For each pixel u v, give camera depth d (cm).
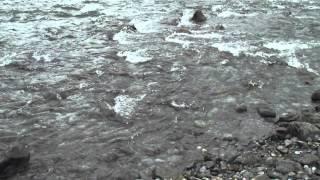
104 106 1012
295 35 1542
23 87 1111
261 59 1305
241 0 2131
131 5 1986
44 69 1223
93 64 1258
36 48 1384
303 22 1706
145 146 865
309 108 1023
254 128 934
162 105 1028
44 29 1577
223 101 1050
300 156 819
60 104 1027
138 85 1127
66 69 1223
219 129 932
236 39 1483
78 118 966
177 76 1180
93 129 924
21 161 785
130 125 943
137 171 789
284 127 923
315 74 1216
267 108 1001
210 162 816
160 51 1359
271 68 1246
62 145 866
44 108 1008
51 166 801
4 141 873
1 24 1633
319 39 1501
